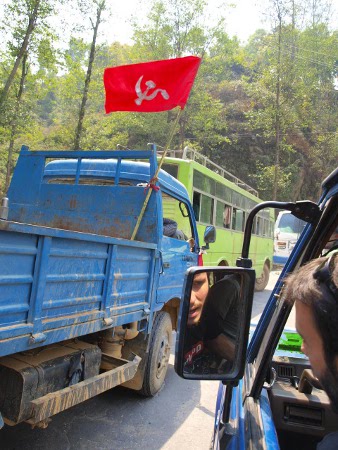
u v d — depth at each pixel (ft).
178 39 73.56
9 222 6.98
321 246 5.18
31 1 52.70
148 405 14.19
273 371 7.14
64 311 8.99
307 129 114.11
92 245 9.75
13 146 68.18
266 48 81.30
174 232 16.34
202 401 14.92
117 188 14.56
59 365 9.18
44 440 11.34
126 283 11.80
